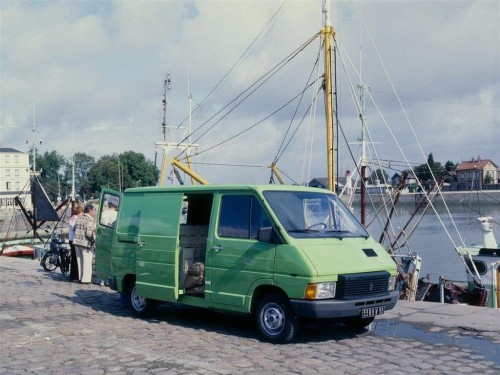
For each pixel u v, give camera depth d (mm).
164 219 10141
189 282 9727
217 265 9109
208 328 9555
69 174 160500
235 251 8875
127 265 10766
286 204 8859
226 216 9180
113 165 134375
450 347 8102
